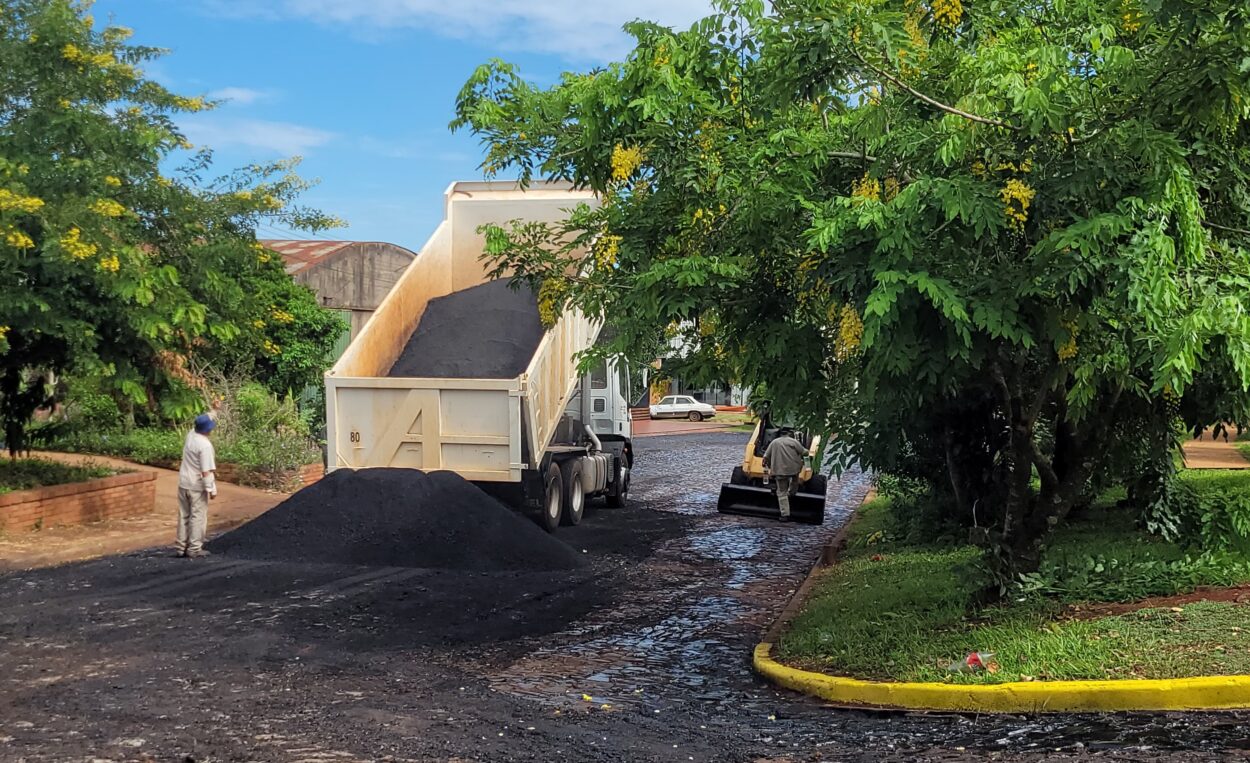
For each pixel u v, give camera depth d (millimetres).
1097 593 8648
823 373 8531
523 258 9922
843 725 6664
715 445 39281
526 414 14703
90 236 11883
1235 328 6188
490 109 8398
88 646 8469
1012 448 8875
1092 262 6211
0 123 12797
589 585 12078
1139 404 9727
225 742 5949
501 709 6980
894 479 15031
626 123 7992
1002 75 6266
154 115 14039
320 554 12859
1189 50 6234
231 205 14742
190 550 12930
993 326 6383
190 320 13352
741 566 13656
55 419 19141
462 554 12867
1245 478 16672
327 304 30391
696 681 8078
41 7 13281
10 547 13234
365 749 5883
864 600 9844
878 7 7051
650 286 7801
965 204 6258
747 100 7918
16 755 5660
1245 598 8008
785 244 7875
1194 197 6426
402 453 14836
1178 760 5359
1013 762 5543
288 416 22219
